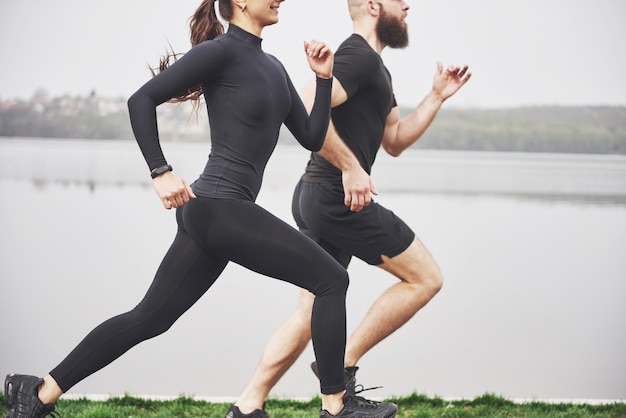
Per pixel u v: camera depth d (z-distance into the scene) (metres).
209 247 2.60
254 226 2.57
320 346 2.66
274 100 2.63
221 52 2.56
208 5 2.79
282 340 3.22
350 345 3.29
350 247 3.29
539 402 3.75
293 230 2.63
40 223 7.02
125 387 4.07
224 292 5.96
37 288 5.48
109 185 8.55
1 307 5.13
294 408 3.65
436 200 8.12
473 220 7.39
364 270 6.34
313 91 3.06
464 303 5.66
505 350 4.82
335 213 3.25
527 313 5.48
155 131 2.47
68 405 3.58
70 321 4.92
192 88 2.89
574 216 7.65
